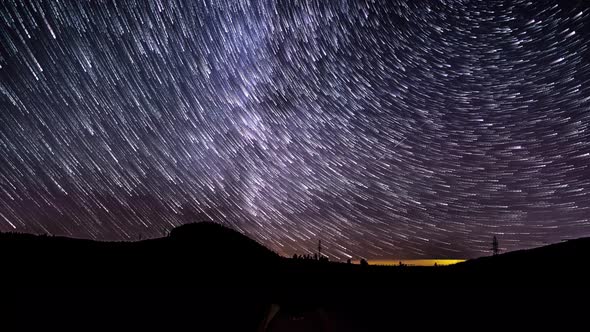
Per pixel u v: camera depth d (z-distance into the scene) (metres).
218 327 5.31
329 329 4.38
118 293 7.73
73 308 6.55
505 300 7.75
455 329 5.80
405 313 6.54
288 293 4.47
